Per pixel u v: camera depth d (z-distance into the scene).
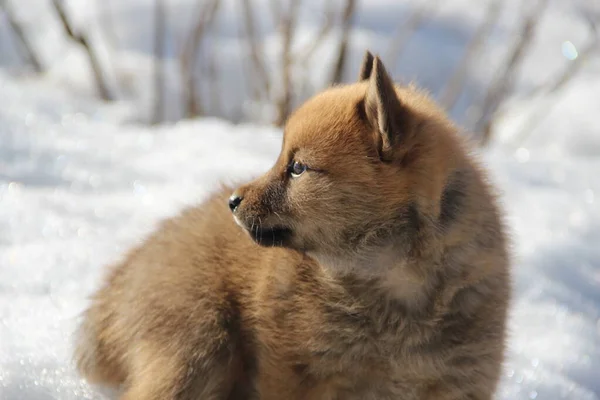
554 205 17.23
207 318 9.66
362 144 9.09
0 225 14.23
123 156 17.62
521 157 20.12
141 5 25.48
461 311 9.18
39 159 16.77
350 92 9.54
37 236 14.09
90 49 21.86
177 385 9.52
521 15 25.64
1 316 11.58
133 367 9.97
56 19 24.75
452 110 24.23
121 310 10.25
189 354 9.58
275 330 9.46
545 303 13.72
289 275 9.47
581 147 22.11
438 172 9.01
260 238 9.43
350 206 9.09
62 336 11.16
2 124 18.05
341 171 9.08
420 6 26.77
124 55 24.17
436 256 9.07
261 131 19.72
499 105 22.48
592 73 25.30
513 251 10.52
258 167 17.16
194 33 22.59
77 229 14.33
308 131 9.25
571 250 15.39
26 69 23.38
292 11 21.02
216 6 22.06
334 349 9.30
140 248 10.68
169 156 17.78
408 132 8.98
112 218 14.95
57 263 13.18
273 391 9.60
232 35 24.77
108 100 22.03
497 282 9.34
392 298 9.23
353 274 9.27
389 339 9.23
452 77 23.50
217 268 9.88
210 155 17.81
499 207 9.70
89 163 16.98
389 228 9.08
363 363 9.33
